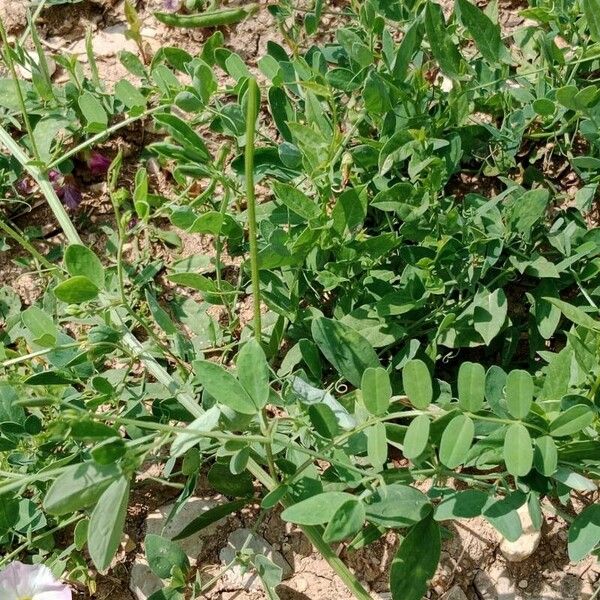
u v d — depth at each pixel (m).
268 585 0.34
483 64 0.42
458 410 0.30
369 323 0.37
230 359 0.41
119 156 0.37
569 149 0.41
